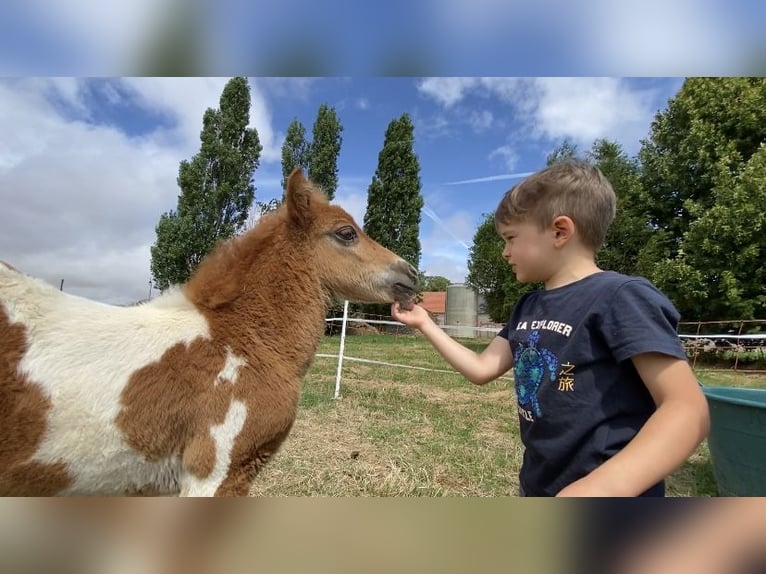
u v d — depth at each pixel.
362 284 3.11
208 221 25.58
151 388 2.28
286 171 31.33
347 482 4.34
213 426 2.36
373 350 16.84
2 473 2.06
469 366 2.28
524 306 1.96
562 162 1.84
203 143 26.02
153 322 2.46
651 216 19.33
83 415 2.15
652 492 1.37
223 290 2.64
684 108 17.97
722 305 15.82
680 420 1.17
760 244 15.24
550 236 1.76
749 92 16.80
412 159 31.84
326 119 31.02
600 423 1.46
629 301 1.43
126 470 2.27
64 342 2.22
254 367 2.56
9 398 2.07
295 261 2.89
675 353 1.29
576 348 1.53
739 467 3.88
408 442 5.64
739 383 10.53
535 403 1.65
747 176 15.32
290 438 5.57
